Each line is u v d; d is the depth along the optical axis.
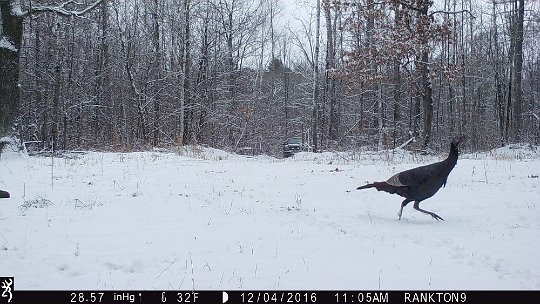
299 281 5.83
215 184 13.59
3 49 19.14
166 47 39.78
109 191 12.20
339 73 30.47
